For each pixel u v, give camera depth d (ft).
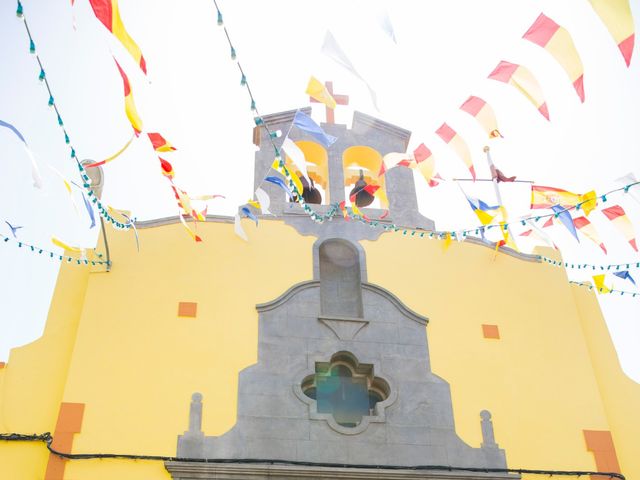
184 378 40.88
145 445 38.29
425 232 46.73
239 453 38.58
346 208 48.55
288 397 40.91
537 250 50.98
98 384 39.86
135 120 34.17
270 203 49.44
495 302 47.26
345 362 43.68
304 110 54.60
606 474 41.01
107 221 46.65
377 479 38.60
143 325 42.52
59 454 37.19
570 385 44.37
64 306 43.73
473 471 39.68
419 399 42.06
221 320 43.42
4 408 39.17
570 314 47.78
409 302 46.16
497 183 47.19
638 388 45.65
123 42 29.17
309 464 38.40
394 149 54.29
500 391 43.32
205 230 47.39
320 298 45.47
